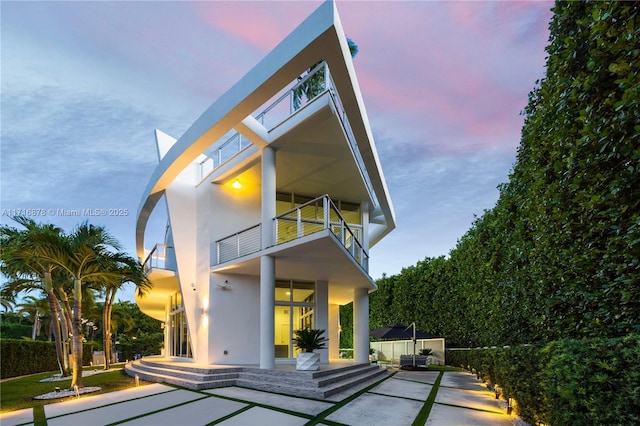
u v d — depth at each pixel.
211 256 13.37
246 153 12.63
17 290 15.20
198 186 14.44
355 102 9.56
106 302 19.05
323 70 10.47
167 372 11.61
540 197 4.93
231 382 10.18
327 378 9.62
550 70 4.82
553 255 4.60
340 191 15.48
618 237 3.04
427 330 20.36
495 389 9.02
